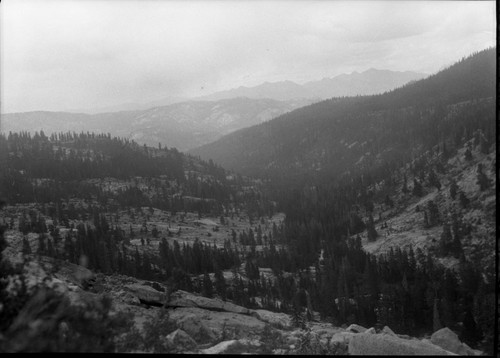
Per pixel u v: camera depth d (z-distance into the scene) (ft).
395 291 380.58
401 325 349.00
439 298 375.25
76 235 453.58
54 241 378.73
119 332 36.32
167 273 402.31
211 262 532.73
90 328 27.89
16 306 28.14
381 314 360.48
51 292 27.91
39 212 636.89
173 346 38.47
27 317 24.41
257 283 442.09
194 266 503.61
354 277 462.19
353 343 37.78
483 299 264.11
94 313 30.04
